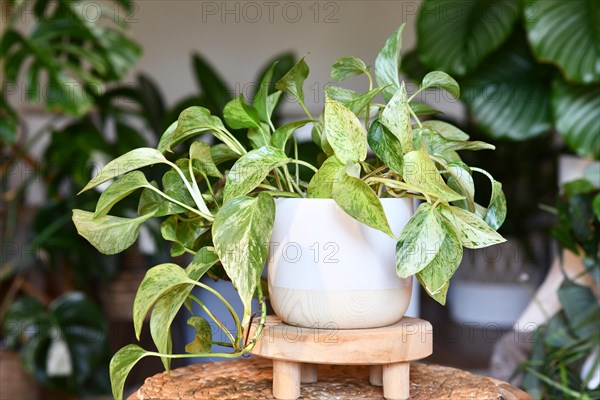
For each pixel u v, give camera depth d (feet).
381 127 2.28
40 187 8.06
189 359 6.55
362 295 2.34
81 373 6.35
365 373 2.82
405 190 2.51
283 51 9.80
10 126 6.14
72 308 6.31
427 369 2.88
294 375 2.39
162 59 10.00
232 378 2.69
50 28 6.18
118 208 5.99
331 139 2.28
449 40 5.47
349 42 9.55
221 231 2.18
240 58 9.96
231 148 2.55
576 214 4.12
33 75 6.10
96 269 6.58
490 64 5.79
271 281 2.46
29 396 6.54
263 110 2.68
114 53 6.53
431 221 2.19
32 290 7.16
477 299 6.77
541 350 4.31
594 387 4.19
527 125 5.72
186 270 2.40
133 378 7.09
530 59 5.74
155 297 2.26
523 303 6.65
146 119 6.86
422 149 2.18
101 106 6.72
